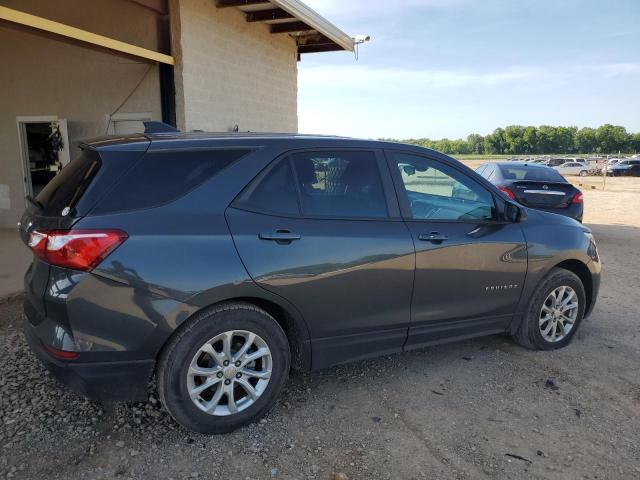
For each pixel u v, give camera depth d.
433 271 3.76
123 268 2.79
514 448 3.12
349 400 3.65
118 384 2.90
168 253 2.88
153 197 2.96
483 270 4.02
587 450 3.12
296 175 3.39
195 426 3.07
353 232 3.45
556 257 4.39
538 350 4.58
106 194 2.87
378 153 3.76
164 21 8.14
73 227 2.75
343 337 3.53
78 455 2.92
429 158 4.00
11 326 4.74
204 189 3.09
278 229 3.21
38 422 3.22
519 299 4.31
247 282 3.06
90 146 3.16
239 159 3.24
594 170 50.53
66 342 2.78
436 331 3.93
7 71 9.28
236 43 9.98
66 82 8.99
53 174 9.42
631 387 3.94
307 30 11.44
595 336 5.00
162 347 2.96
